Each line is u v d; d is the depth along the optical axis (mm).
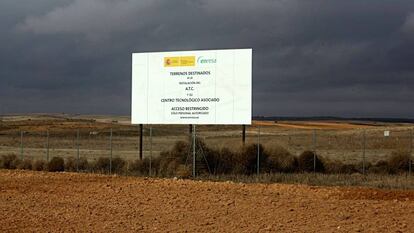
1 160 34250
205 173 27656
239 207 16188
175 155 29547
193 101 28188
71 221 14133
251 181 24656
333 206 16266
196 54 28156
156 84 28891
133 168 30156
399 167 30062
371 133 83750
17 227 13297
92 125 132125
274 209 15766
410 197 18453
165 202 17328
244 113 27391
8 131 98688
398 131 87062
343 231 12445
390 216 14484
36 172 28531
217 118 27812
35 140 76062
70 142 70750
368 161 35500
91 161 35688
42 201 17797
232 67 27578
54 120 173250
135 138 80875
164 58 28734
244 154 29078
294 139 68562
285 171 29438
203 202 17219
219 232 12602
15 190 20656
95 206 16656
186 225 13516
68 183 22906
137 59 29234
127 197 18547
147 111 29062
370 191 19781
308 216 14539
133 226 13422
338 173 29141
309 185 22516
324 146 56531
